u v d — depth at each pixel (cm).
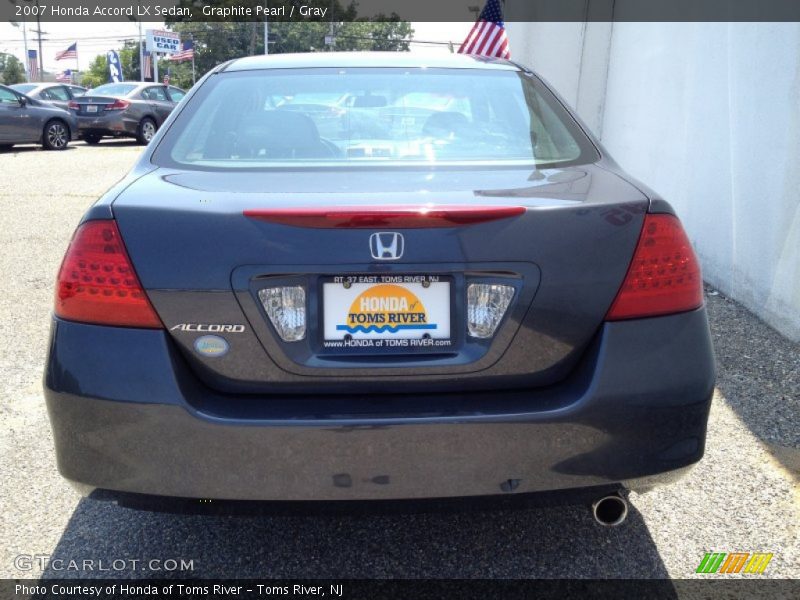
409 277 192
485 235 192
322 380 194
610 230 198
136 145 1803
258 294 191
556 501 201
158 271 193
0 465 300
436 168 232
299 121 260
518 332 195
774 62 453
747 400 358
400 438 190
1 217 790
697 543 252
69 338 197
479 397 197
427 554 248
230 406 193
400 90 279
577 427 193
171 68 5959
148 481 195
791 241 432
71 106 1744
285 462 191
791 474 294
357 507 197
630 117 761
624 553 247
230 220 193
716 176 538
